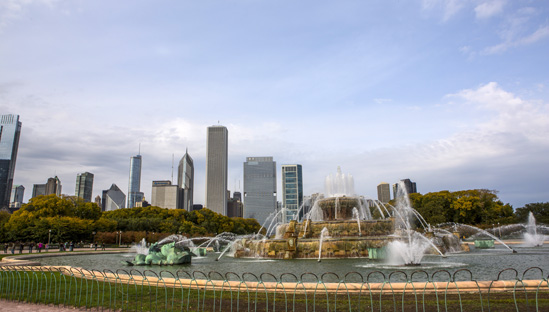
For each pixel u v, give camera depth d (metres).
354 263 30.83
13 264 33.16
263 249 41.00
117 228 110.06
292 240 38.66
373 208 109.56
